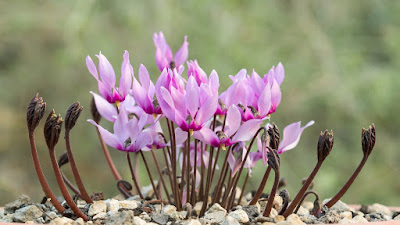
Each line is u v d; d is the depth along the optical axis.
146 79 0.49
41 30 1.53
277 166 0.47
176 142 0.51
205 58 1.34
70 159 0.50
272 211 0.51
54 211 0.51
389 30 1.52
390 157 1.41
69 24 1.34
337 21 1.54
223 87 1.33
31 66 1.52
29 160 1.52
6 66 1.56
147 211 0.50
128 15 1.33
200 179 0.55
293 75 1.45
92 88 1.47
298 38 1.47
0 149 1.55
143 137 0.51
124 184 0.54
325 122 1.46
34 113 0.47
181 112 0.48
